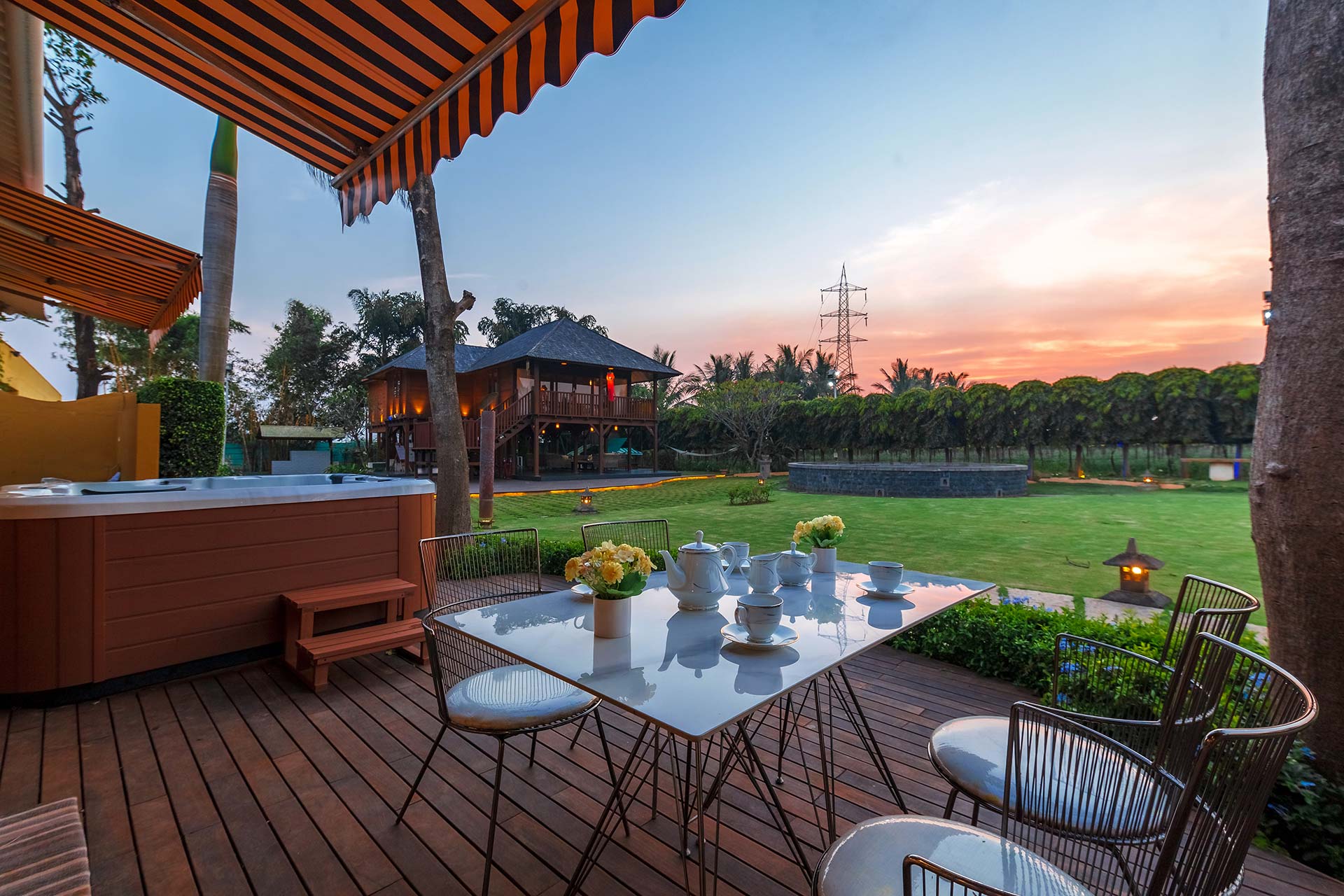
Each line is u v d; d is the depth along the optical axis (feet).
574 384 78.54
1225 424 54.24
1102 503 44.65
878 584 7.19
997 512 39.88
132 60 7.07
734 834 6.87
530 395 66.90
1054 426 61.72
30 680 10.09
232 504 12.12
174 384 26.32
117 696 10.75
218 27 6.23
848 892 3.62
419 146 7.76
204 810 7.33
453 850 6.59
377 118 7.89
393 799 7.57
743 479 73.67
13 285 21.08
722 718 3.81
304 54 6.64
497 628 6.10
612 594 5.66
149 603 11.19
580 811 7.34
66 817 7.06
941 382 135.64
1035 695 10.88
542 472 77.82
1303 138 7.10
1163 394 56.49
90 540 10.55
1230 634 5.91
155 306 22.82
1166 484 58.18
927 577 8.36
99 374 44.14
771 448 83.15
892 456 78.18
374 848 6.62
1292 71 7.22
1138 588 17.79
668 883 6.05
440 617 6.57
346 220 9.33
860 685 11.42
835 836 6.45
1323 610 7.01
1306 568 7.11
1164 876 3.45
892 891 3.64
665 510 41.42
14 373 38.96
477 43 6.34
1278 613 7.45
